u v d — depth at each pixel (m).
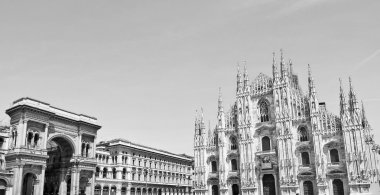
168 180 148.38
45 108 90.38
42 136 88.31
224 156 107.00
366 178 83.81
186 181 162.12
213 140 111.12
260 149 102.00
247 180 100.38
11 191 81.75
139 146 134.62
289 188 93.31
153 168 140.25
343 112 90.06
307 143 94.50
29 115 85.69
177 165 157.38
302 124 96.56
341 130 89.94
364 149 85.62
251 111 106.00
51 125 91.94
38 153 85.94
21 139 83.38
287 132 96.88
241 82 109.56
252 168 100.44
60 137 94.19
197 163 110.88
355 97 89.94
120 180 122.00
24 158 82.81
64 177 97.31
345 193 86.38
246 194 99.62
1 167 86.81
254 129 104.25
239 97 108.38
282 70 102.31
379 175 97.31
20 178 81.31
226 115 110.88
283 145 96.81
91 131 103.19
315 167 91.06
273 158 98.62
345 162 87.69
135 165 130.50
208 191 108.19
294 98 99.88
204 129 112.81
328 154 90.88
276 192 96.25
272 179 98.75
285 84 100.69
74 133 98.12
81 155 99.19
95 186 113.56
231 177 104.25
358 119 87.94
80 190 97.44
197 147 112.00
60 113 94.75
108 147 126.25
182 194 157.00
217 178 107.50
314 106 94.62
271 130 101.25
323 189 88.62
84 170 98.25
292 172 93.75
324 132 92.06
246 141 103.19
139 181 130.25
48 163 103.12
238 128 105.69
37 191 84.88
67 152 99.25
